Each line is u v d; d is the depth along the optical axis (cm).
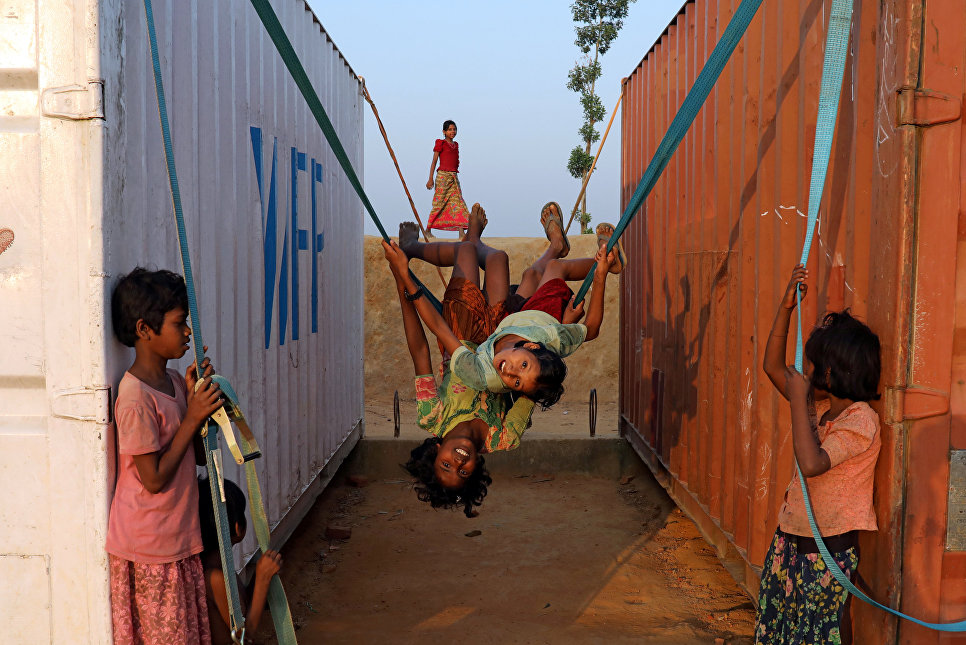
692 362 541
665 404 617
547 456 792
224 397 246
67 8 230
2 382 240
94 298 234
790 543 287
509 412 352
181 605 240
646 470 780
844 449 262
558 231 452
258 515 261
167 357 246
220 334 379
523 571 519
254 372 437
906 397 261
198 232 343
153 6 285
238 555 392
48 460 241
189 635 245
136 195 259
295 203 532
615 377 1178
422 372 347
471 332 407
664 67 641
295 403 527
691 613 448
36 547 243
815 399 294
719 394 478
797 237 355
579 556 550
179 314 240
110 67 238
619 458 790
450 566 530
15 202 236
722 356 475
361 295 801
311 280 579
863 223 288
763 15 396
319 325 605
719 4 477
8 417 242
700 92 307
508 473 792
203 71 354
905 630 267
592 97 1897
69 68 231
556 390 328
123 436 231
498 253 429
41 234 235
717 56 296
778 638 294
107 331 237
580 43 1909
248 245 429
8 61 233
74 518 241
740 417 427
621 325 818
